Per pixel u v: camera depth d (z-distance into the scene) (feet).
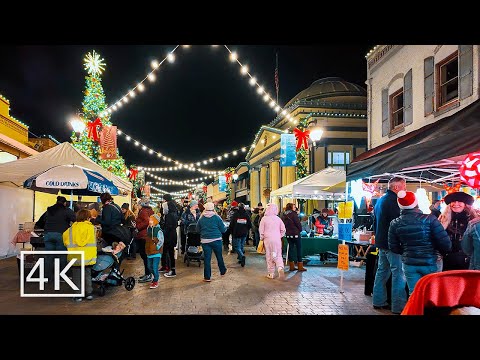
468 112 20.90
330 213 52.70
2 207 41.52
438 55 34.32
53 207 27.96
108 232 26.13
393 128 42.55
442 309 10.09
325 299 23.59
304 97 92.22
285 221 35.42
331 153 81.66
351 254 39.73
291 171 93.30
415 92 37.65
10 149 50.85
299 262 34.99
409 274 18.24
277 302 22.75
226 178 134.31
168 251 32.27
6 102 58.85
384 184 38.81
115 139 54.54
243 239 38.70
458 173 26.45
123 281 26.02
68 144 37.55
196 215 44.83
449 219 20.53
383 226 20.98
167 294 24.91
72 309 21.08
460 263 20.01
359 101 88.17
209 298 23.77
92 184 29.53
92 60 62.08
